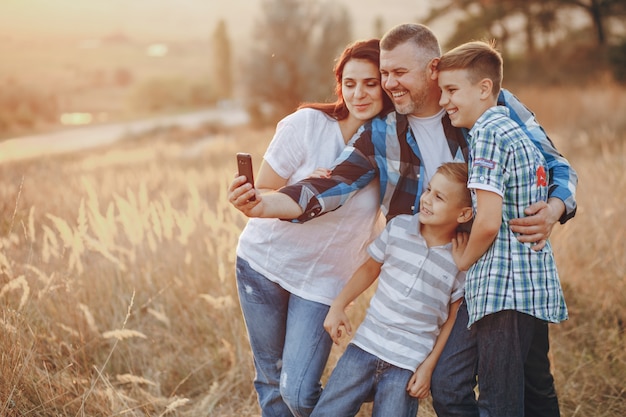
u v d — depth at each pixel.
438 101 2.41
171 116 60.22
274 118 31.72
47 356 3.31
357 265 2.68
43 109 61.62
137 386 3.23
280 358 2.73
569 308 3.92
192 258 4.26
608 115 13.19
